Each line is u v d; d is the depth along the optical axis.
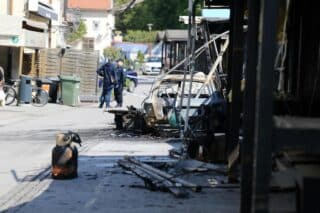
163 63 66.00
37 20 60.81
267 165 5.73
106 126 31.73
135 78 67.06
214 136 19.64
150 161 19.91
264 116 5.73
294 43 14.07
